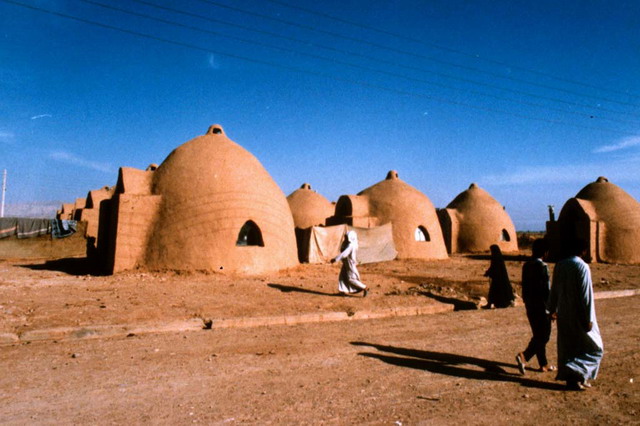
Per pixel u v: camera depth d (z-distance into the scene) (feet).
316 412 12.23
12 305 24.98
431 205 69.51
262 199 44.21
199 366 16.06
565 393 14.33
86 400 12.73
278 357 17.43
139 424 11.21
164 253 39.58
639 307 30.89
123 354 17.38
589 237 64.03
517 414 12.52
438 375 15.80
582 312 14.74
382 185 69.46
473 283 40.27
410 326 23.67
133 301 27.20
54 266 48.60
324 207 85.51
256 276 39.99
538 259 17.29
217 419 11.62
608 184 70.03
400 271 49.88
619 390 14.62
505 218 86.84
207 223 40.34
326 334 21.47
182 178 42.16
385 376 15.48
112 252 40.06
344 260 32.01
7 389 13.44
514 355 18.60
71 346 18.44
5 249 59.47
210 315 24.16
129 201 40.04
